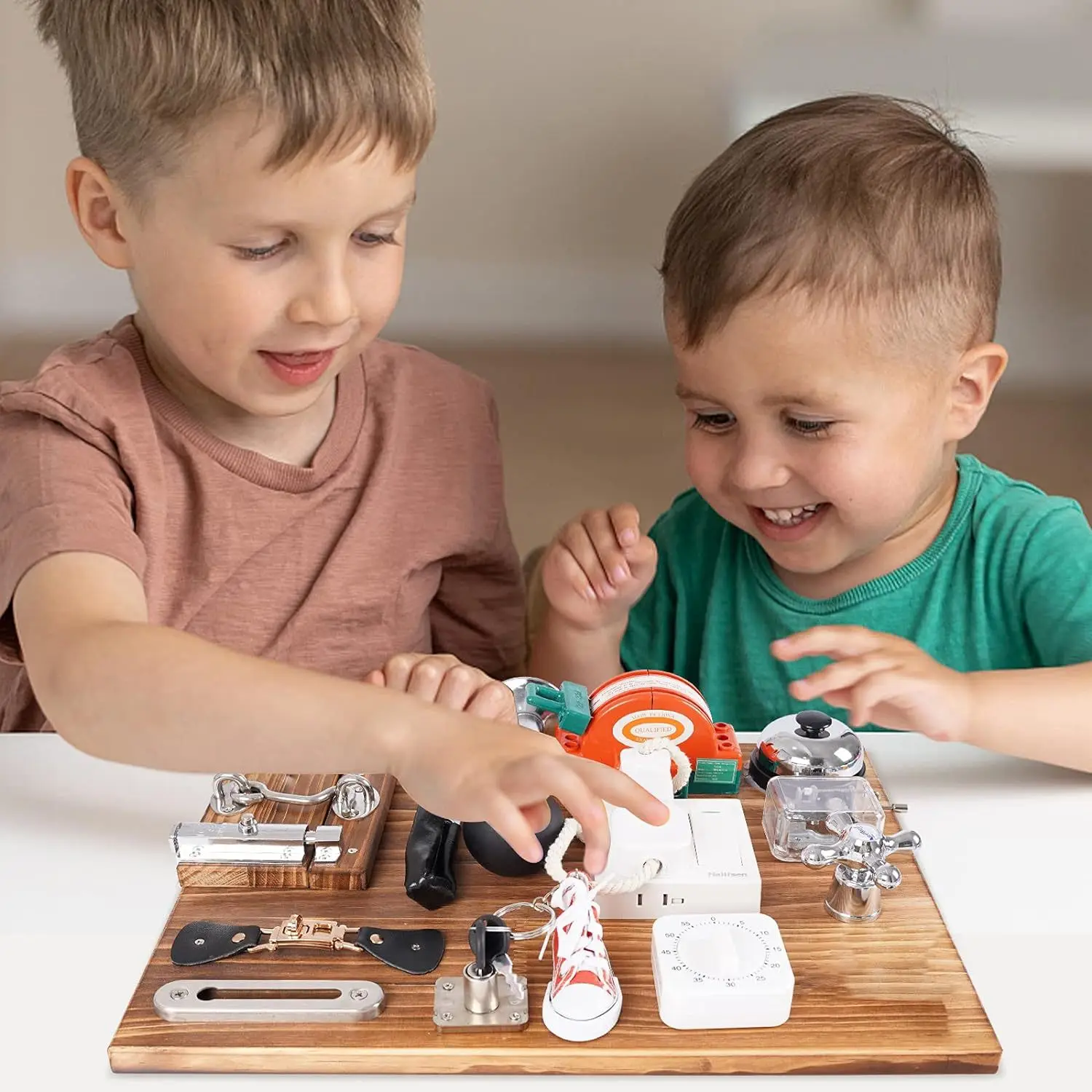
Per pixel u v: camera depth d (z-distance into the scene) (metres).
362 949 0.62
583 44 1.96
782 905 0.65
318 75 0.72
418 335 2.14
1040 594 0.97
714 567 1.09
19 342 2.13
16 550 0.78
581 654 1.03
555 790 0.58
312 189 0.74
